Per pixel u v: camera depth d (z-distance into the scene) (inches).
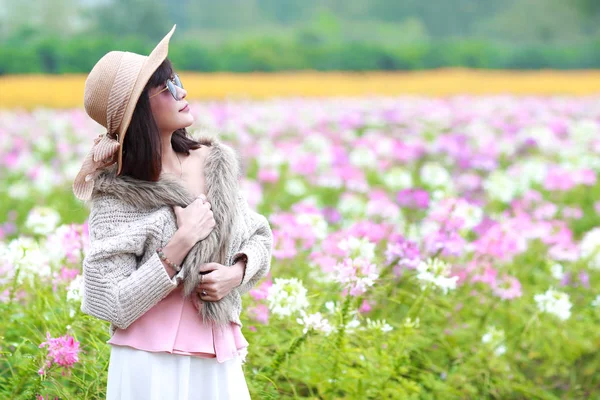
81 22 2333.9
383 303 202.4
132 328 121.7
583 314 228.7
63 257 186.7
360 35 2439.7
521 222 252.4
